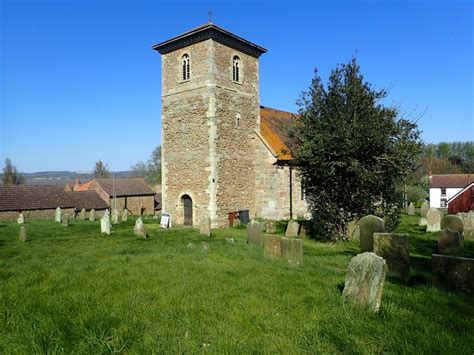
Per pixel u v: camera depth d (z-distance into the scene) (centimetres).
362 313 529
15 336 447
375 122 1386
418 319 507
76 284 705
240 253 1127
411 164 1434
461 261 670
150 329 479
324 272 845
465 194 3325
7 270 848
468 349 415
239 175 2339
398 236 809
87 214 4344
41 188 4109
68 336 453
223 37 2261
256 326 493
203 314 535
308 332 469
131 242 1511
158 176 6956
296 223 1644
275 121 2750
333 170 1418
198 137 2239
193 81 2275
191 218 2297
